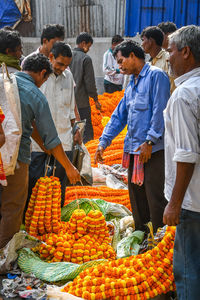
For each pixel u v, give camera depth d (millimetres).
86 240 3654
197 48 2555
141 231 3955
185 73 2613
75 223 3701
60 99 4492
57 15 12312
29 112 3539
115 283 3010
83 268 3305
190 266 2633
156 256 3158
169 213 2516
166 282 3086
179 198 2494
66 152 4574
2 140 3123
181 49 2588
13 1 11906
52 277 3295
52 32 4734
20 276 3492
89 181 5152
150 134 3730
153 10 11203
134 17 11344
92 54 12477
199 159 2492
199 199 2555
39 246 3711
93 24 12305
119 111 4301
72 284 3119
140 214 4191
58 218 3957
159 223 3947
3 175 3287
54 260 3592
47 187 3826
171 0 11055
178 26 11156
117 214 4504
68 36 12445
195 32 2562
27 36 12320
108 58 10305
